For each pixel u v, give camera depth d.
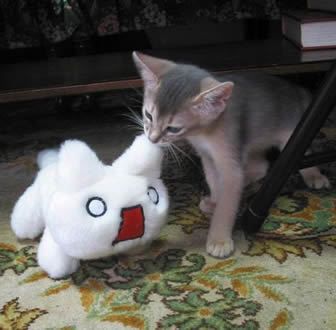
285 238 0.82
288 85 1.05
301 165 0.84
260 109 0.96
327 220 0.87
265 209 0.81
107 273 0.74
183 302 0.66
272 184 0.79
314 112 0.75
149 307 0.66
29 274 0.74
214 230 0.82
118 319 0.64
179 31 1.84
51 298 0.68
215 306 0.65
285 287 0.68
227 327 0.61
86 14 1.52
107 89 1.08
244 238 0.83
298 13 1.36
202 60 1.22
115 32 1.56
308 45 1.25
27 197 0.81
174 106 0.81
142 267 0.75
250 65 1.11
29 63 1.40
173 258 0.78
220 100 0.80
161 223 0.75
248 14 1.59
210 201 0.94
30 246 0.82
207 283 0.71
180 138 0.85
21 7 1.47
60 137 1.41
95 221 0.67
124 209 0.69
